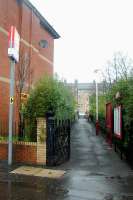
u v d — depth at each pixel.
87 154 20.36
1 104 24.23
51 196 10.56
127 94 18.28
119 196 10.78
